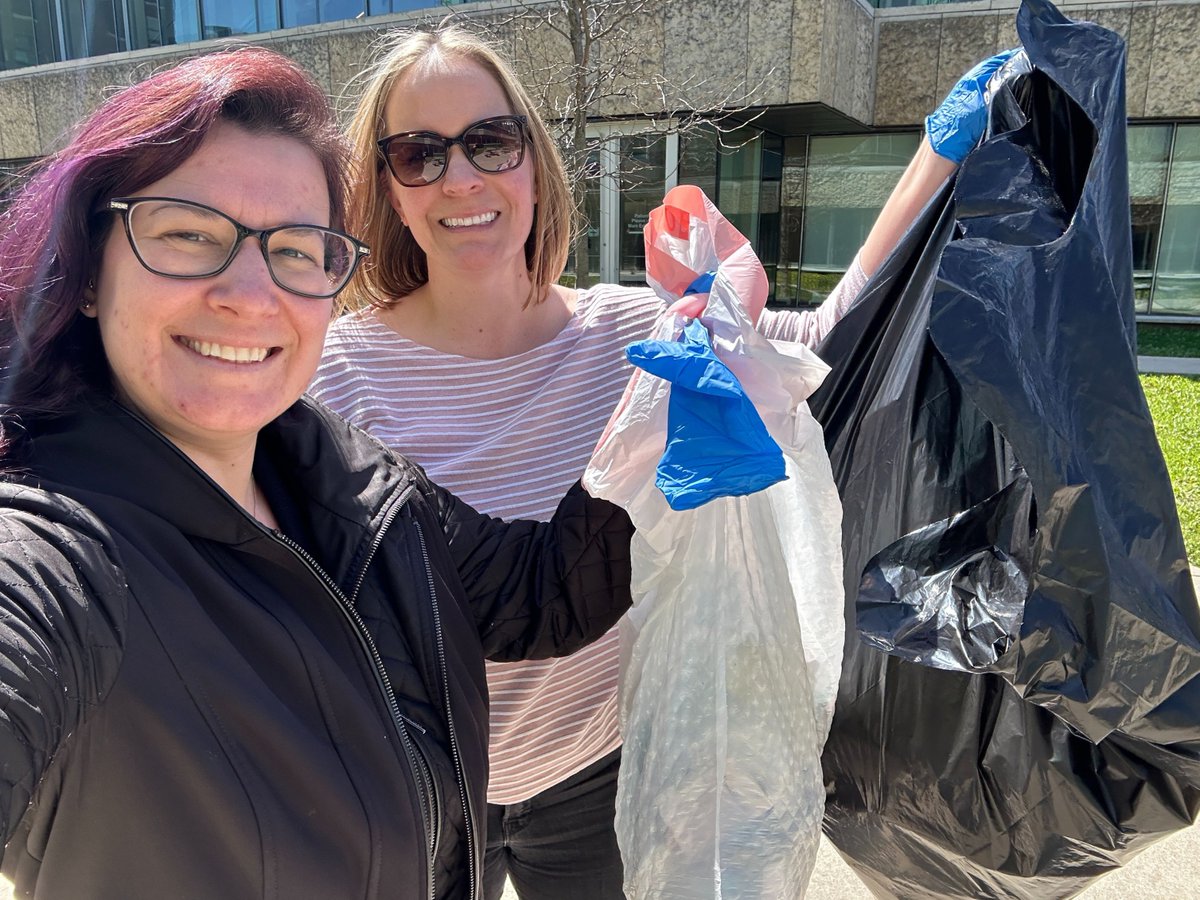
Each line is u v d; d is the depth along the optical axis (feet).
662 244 4.41
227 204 2.87
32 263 2.78
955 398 4.50
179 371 2.90
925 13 37.96
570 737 5.15
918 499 4.52
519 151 5.06
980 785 4.22
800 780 3.88
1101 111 3.95
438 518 4.24
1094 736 3.47
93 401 2.86
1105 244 3.83
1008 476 4.30
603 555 4.36
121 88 3.18
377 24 32.09
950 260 3.62
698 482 3.40
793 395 3.90
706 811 3.76
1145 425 3.55
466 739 3.59
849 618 4.75
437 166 4.93
